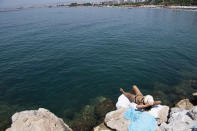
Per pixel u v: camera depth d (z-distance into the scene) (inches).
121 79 507.8
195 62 626.2
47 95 436.8
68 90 457.1
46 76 534.9
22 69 588.1
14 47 864.3
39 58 696.4
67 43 939.3
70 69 583.5
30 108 389.1
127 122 283.3
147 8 4345.5
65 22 1807.3
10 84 488.1
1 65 626.5
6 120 346.0
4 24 1652.3
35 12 3201.3
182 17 2112.5
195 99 389.7
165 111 314.7
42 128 244.7
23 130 243.8
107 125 291.4
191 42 910.4
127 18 2161.7
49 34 1191.6
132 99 339.3
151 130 265.0
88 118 346.9
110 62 643.5
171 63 621.9
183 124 266.2
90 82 494.6
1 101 412.2
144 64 616.4
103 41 983.0
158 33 1179.3
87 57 703.1
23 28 1425.9
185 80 493.4
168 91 442.3
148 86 468.8
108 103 384.2
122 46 868.6
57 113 373.7
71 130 301.1
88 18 2193.7
